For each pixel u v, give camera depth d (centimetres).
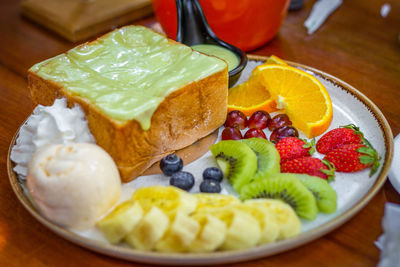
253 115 45
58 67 42
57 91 40
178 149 43
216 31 52
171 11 52
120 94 39
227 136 43
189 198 35
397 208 34
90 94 39
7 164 40
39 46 60
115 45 44
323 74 48
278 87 46
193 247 33
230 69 47
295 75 46
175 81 40
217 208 35
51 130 39
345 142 41
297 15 62
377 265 34
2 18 66
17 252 36
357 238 35
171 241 33
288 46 57
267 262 34
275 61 49
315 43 57
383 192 38
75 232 36
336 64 53
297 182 37
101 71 42
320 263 34
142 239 33
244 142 42
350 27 59
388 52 55
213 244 33
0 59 57
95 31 61
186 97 40
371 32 58
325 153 42
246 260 34
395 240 33
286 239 33
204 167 41
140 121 38
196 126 43
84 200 35
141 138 39
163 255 33
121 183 40
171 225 33
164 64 42
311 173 39
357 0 64
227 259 33
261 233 33
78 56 43
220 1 49
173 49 43
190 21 49
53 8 63
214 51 49
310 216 36
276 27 55
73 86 40
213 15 50
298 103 45
